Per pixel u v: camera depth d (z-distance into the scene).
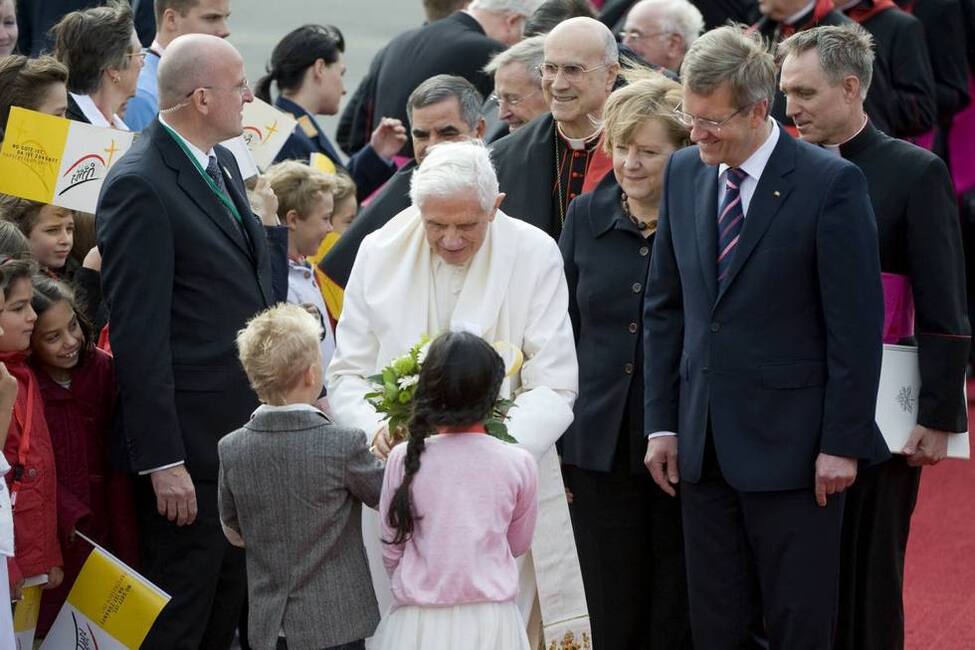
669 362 18.59
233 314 18.70
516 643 15.41
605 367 19.61
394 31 51.94
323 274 22.92
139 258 18.05
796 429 17.48
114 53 22.55
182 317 18.52
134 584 17.22
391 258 17.83
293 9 52.50
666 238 18.58
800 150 17.62
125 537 18.81
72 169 19.80
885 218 19.02
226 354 18.61
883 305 17.41
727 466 17.58
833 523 17.66
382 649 15.42
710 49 17.14
